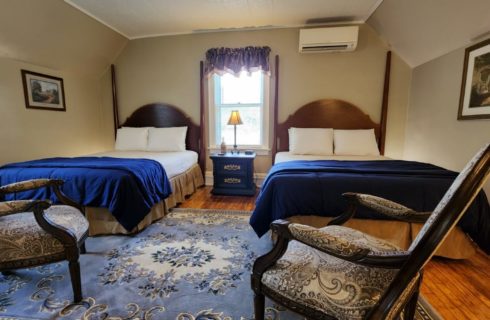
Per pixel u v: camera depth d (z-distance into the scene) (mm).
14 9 2586
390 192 1782
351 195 1393
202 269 1757
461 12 2309
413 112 3486
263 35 3738
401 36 3180
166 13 3260
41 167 2275
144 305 1404
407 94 3586
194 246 2082
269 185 1953
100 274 1689
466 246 1793
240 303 1425
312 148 3410
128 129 3979
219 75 3830
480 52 2348
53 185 1785
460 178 724
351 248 834
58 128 3547
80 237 1519
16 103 2998
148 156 3156
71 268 1397
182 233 2328
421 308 1388
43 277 1644
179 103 4090
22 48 2945
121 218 2139
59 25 3072
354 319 850
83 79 3939
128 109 4262
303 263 1029
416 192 1763
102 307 1386
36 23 2852
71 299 1445
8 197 2137
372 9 3146
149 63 4090
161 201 2723
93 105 4148
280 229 972
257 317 1121
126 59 4148
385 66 3549
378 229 1838
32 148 3201
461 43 2600
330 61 3654
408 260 767
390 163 2471
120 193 2117
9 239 1296
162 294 1497
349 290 894
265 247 2072
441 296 1495
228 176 3580
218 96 4047
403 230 1807
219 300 1449
